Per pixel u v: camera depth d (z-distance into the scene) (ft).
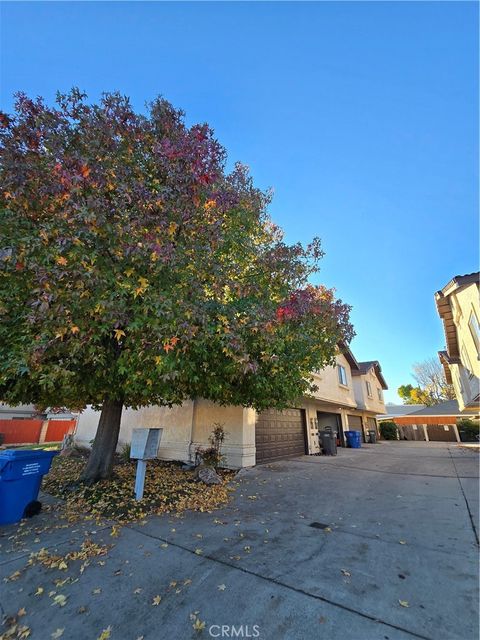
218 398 24.50
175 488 22.45
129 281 13.51
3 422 59.82
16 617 8.43
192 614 8.39
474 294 33.40
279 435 38.73
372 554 11.79
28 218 14.84
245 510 17.70
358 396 71.87
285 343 19.70
